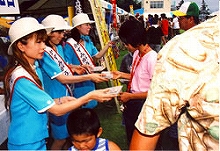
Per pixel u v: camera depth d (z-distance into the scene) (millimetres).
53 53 2725
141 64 2381
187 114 975
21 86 1663
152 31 4109
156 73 944
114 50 10078
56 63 2695
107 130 4086
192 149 992
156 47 4133
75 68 3361
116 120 4496
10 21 3824
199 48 876
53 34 2740
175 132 2391
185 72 879
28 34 1653
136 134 1019
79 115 1717
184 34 946
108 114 4793
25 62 1697
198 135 948
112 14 10547
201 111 873
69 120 1729
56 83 2736
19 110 1715
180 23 2441
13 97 1711
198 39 894
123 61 3699
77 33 3615
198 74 864
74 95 3510
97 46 8320
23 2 7641
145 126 972
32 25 1685
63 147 2869
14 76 1680
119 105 5051
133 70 2512
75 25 3553
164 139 2572
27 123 1721
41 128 1777
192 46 885
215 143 902
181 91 885
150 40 4086
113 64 5301
